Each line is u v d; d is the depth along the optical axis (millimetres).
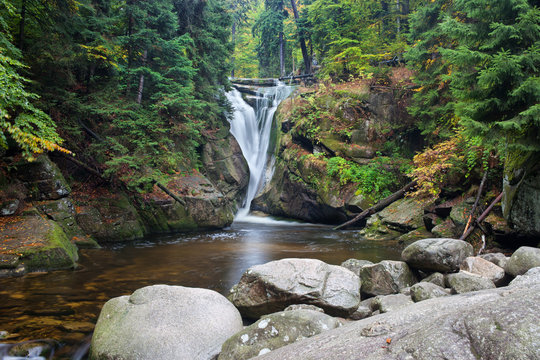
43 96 10609
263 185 21094
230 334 3680
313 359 1938
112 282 6586
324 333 2531
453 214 9250
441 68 12117
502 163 8758
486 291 2648
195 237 12391
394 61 19469
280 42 33094
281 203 18516
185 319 3703
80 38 12633
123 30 15047
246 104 24438
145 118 12562
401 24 21656
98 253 9250
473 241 8344
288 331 3207
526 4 6422
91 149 11539
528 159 6910
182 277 7062
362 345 1941
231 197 19125
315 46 26859
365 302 5086
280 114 21219
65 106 11039
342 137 17047
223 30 19266
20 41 10109
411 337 1807
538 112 5664
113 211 11523
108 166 12148
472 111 6613
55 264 7336
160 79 13516
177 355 3285
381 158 15562
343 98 17859
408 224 11227
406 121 16047
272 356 2279
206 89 17859
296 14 29516
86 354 3857
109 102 12172
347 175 15336
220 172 19047
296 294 4512
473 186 9844
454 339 1655
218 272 7492
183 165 15883
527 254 4887
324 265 5016
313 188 16547
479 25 7168
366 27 23000
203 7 18469
